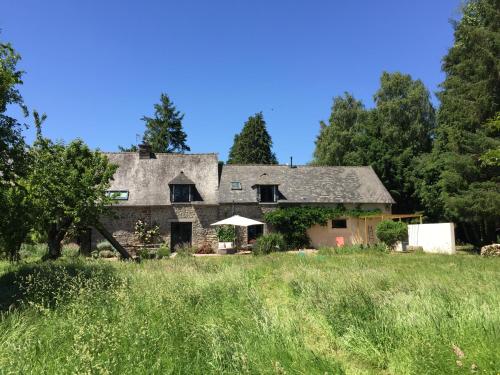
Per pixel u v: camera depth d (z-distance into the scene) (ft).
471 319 17.21
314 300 23.50
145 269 41.04
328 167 111.04
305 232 97.45
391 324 17.99
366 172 111.04
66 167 57.72
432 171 106.11
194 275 33.83
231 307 22.57
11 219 36.42
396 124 137.28
